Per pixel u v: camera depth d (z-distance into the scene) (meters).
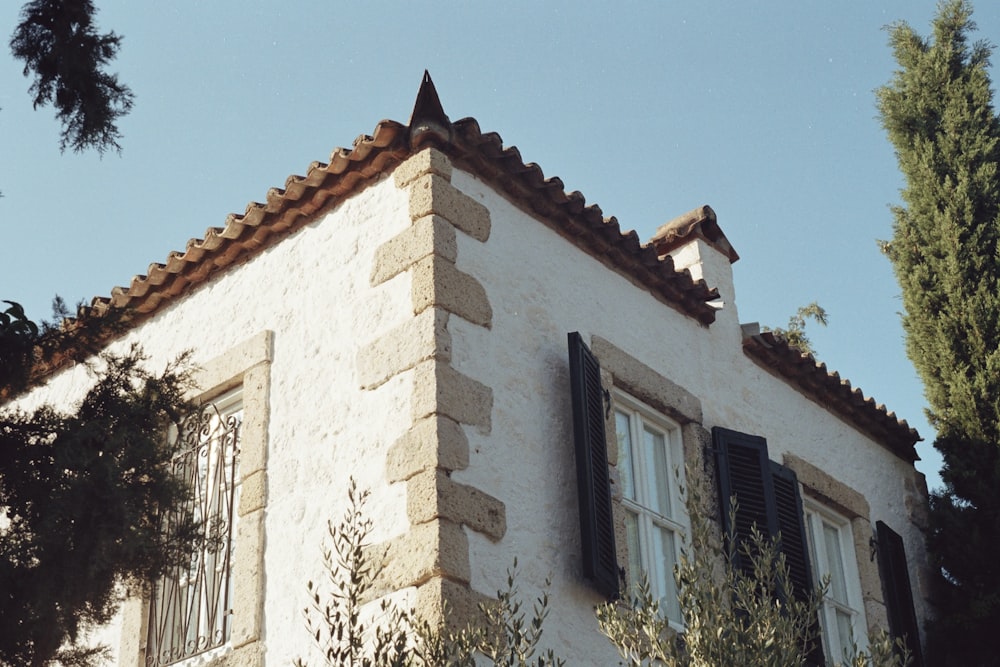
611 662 7.38
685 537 8.61
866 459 10.95
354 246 8.11
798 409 10.41
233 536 7.95
